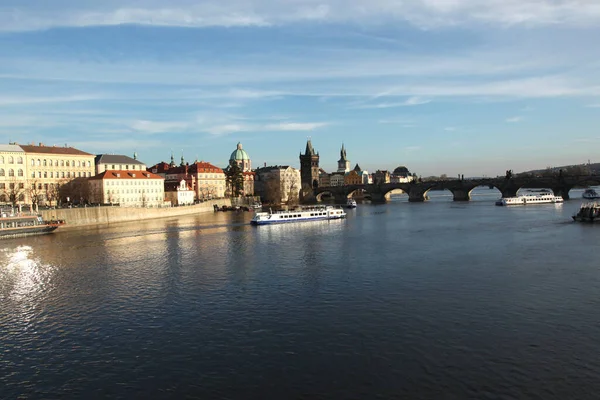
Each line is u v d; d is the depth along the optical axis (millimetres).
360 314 58094
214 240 130875
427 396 38406
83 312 62656
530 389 39125
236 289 71750
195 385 41375
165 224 187125
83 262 98938
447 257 92688
